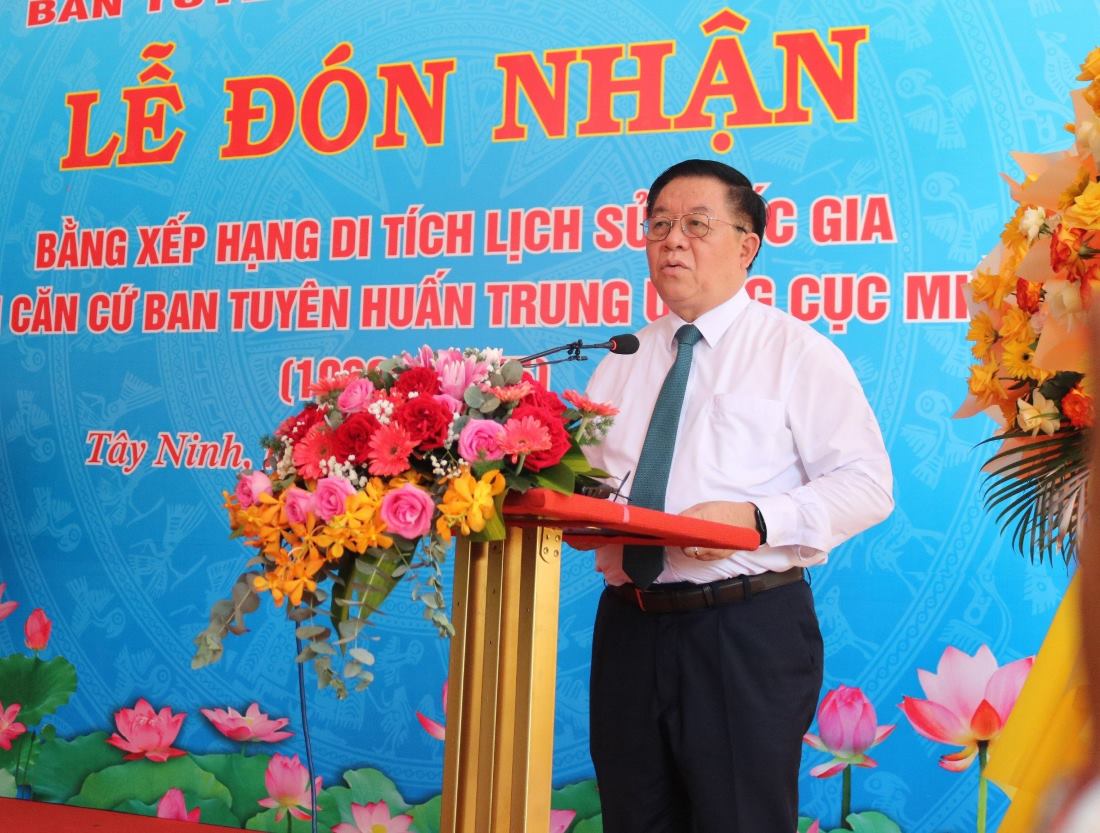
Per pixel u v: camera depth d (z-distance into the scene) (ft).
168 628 11.44
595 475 5.28
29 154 12.40
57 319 12.12
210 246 11.80
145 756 11.28
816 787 9.68
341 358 11.35
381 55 11.51
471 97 11.22
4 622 11.81
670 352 7.02
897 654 9.66
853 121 10.16
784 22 10.40
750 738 6.00
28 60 12.49
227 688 11.16
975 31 9.95
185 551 11.51
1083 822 1.24
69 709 11.53
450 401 4.79
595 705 6.48
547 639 5.07
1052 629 6.33
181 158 11.97
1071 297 4.95
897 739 9.59
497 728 5.00
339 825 10.73
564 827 10.20
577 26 10.97
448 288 11.12
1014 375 5.34
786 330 6.75
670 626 6.21
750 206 7.00
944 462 9.74
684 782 6.14
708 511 5.98
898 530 9.77
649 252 7.09
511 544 5.09
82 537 11.76
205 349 11.71
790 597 6.28
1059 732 6.06
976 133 9.89
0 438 12.08
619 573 6.44
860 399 6.47
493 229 11.05
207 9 12.05
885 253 10.02
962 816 9.41
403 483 4.68
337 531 4.55
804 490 6.20
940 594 9.64
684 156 10.59
